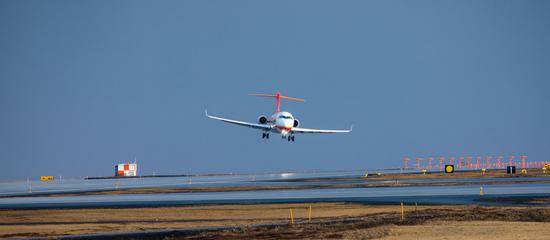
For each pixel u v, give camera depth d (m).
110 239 196.88
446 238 176.75
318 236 185.00
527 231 186.62
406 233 187.12
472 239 174.12
